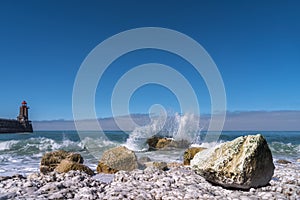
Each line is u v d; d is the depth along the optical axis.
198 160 4.14
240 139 3.95
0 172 5.68
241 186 3.70
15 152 9.27
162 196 3.37
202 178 4.50
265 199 3.27
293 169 6.17
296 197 3.44
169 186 3.95
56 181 4.30
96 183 4.13
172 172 5.16
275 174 5.33
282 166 6.78
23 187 3.66
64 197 3.22
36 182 4.04
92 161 7.31
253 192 3.65
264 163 3.77
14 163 7.01
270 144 12.16
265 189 3.82
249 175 3.63
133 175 4.73
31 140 11.38
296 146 11.73
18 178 4.43
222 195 3.50
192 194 3.40
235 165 3.70
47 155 6.18
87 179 4.29
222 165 3.77
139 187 3.84
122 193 3.41
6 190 3.54
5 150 9.69
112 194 3.39
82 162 6.45
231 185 3.74
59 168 5.35
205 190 3.69
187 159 6.69
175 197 3.32
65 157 6.29
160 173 5.01
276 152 10.50
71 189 3.59
